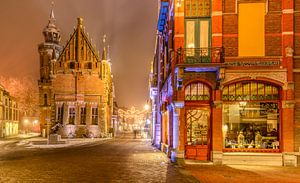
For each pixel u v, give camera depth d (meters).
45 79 62.06
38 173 15.55
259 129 19.64
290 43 19.09
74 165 18.44
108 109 59.00
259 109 19.67
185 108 19.72
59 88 52.31
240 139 19.64
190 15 19.91
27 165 18.47
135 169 16.95
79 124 51.91
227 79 19.23
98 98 52.75
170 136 22.31
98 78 52.97
